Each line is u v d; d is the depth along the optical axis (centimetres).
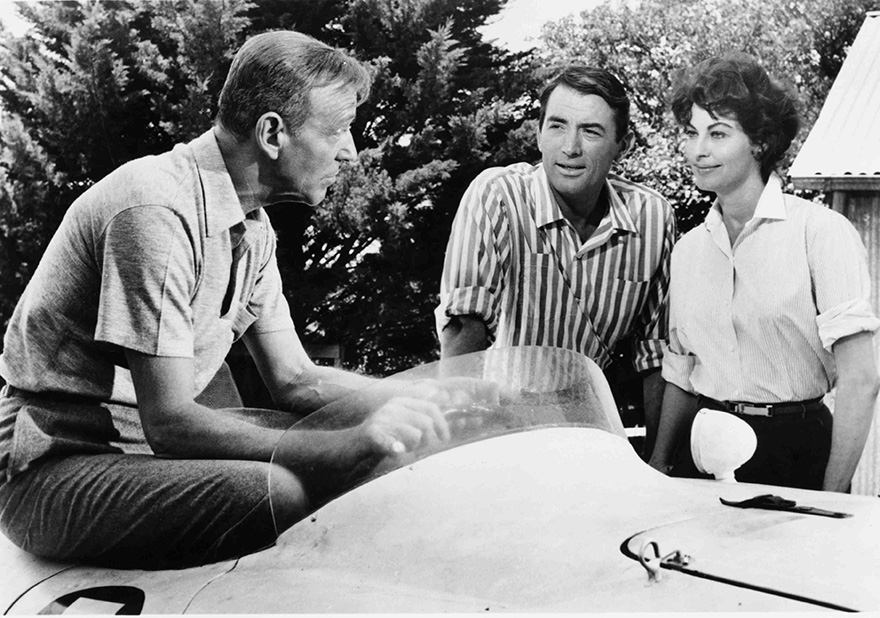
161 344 194
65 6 1338
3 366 211
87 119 1214
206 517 183
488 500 154
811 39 1227
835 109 542
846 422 259
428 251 1220
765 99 267
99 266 200
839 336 256
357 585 145
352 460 166
